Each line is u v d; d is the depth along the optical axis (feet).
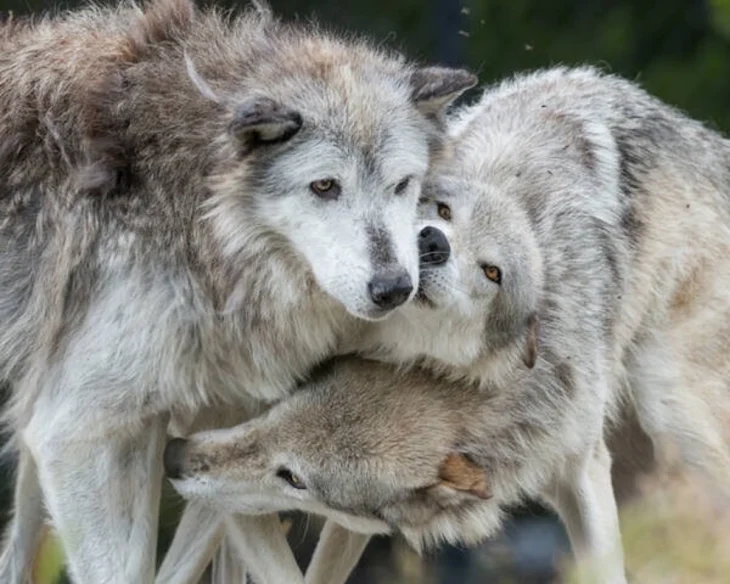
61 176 36.04
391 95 34.47
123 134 35.12
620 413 44.09
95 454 35.27
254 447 36.24
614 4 86.12
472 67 78.48
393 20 71.51
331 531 41.01
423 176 34.91
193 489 36.55
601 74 50.37
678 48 85.81
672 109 46.47
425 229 35.01
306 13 70.23
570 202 40.83
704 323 43.62
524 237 37.22
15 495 42.09
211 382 35.47
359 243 32.81
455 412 37.40
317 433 36.14
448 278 34.88
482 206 36.50
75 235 35.27
